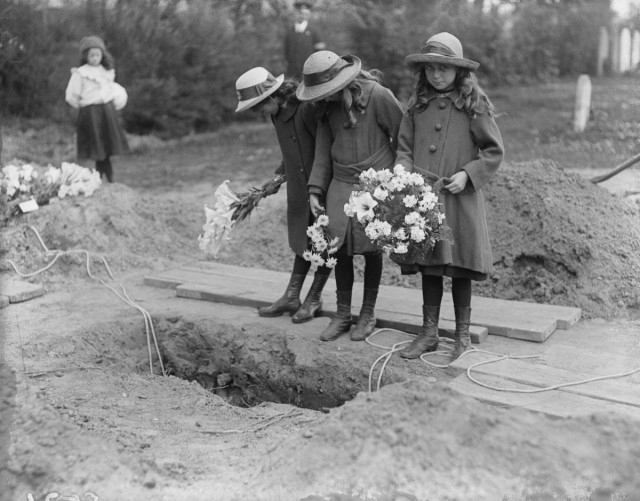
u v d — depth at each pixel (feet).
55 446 11.35
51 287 21.09
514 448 10.31
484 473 9.96
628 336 16.40
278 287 20.39
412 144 14.93
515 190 21.17
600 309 17.89
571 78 71.87
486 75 66.44
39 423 11.93
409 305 18.28
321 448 10.65
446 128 14.47
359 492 9.79
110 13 48.11
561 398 12.87
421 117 14.71
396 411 10.95
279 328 17.35
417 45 56.49
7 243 22.71
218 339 17.62
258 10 57.26
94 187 26.09
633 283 18.31
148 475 11.01
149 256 24.08
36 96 44.47
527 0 72.02
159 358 18.20
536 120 47.60
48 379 15.52
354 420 10.96
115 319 18.44
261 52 55.11
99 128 29.07
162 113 50.21
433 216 13.91
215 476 11.07
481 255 14.42
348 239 15.48
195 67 52.01
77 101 28.94
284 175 17.47
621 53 67.36
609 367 14.39
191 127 52.44
